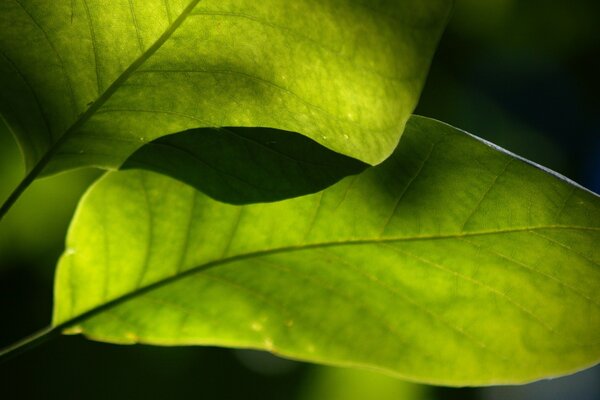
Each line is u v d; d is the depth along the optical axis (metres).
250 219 0.23
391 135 0.22
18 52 0.22
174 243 0.23
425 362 0.22
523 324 0.23
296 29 0.22
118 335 0.22
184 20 0.22
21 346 0.22
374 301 0.23
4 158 0.47
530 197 0.23
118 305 0.23
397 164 0.24
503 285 0.23
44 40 0.22
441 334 0.23
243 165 0.23
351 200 0.23
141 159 0.23
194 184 0.23
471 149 0.24
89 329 0.22
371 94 0.22
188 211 0.23
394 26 0.22
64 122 0.23
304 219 0.23
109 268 0.23
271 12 0.22
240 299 0.23
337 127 0.22
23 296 0.50
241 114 0.23
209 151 0.23
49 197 0.49
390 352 0.22
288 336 0.22
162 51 0.22
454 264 0.23
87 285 0.22
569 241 0.23
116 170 0.23
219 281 0.23
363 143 0.23
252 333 0.22
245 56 0.22
